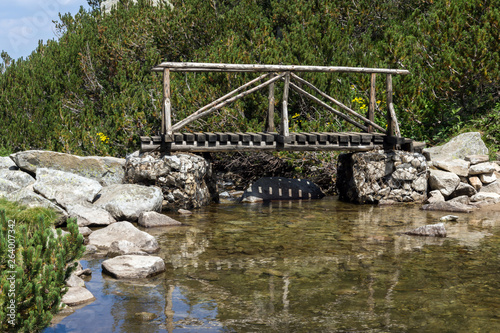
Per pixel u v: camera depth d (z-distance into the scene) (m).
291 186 11.73
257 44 14.02
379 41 15.67
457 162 10.89
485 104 13.20
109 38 17.38
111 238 6.79
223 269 5.59
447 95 12.41
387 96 10.83
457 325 3.96
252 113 12.80
